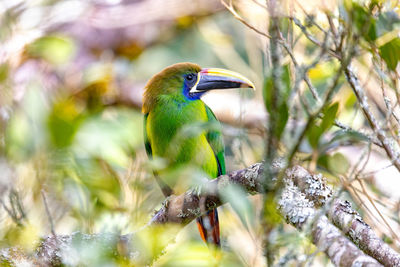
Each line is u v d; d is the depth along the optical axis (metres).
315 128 5.88
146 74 14.65
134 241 6.70
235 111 13.59
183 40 14.79
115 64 14.23
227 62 12.37
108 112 13.34
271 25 5.53
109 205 8.19
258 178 6.95
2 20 12.03
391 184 9.37
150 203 8.05
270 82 5.40
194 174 7.07
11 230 7.60
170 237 6.96
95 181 8.23
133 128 8.30
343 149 9.70
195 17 14.33
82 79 13.41
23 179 8.62
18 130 8.62
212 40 12.78
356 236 6.46
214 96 14.02
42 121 8.23
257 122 10.37
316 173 6.98
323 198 6.78
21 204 8.40
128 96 13.73
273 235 5.70
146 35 14.73
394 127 7.15
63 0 14.01
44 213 8.67
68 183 8.34
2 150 8.74
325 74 8.49
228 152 11.42
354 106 8.50
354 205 8.34
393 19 6.95
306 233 5.74
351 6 6.07
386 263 6.26
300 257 5.80
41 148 8.40
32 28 12.92
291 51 6.80
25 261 7.27
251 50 11.57
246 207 5.88
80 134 7.84
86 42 14.24
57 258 7.23
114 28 14.52
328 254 5.92
